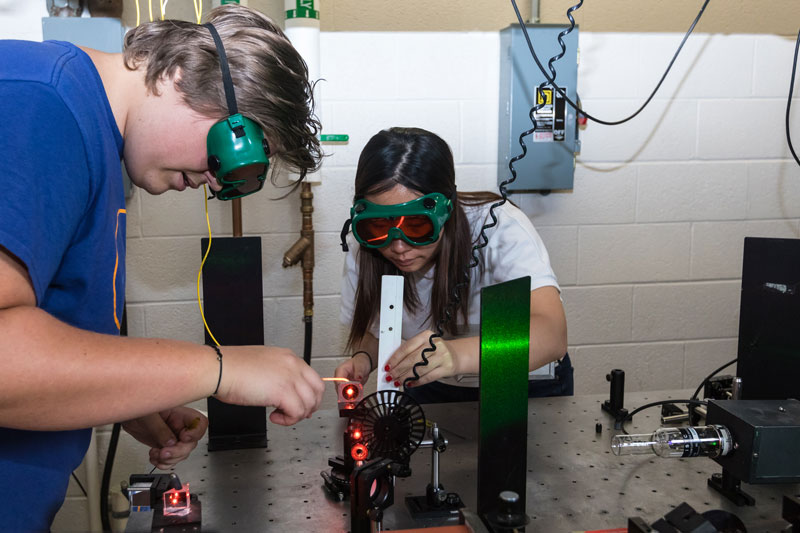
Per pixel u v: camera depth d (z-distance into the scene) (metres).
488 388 0.71
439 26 2.12
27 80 0.68
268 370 0.76
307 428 1.24
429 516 0.92
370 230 1.23
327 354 2.25
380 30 2.10
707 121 2.29
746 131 2.31
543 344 1.16
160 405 0.69
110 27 1.83
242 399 0.75
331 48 2.08
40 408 0.63
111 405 0.66
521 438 0.77
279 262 2.17
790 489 0.97
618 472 1.04
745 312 1.11
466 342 1.17
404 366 1.05
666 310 2.38
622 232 2.31
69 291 0.82
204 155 0.82
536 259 1.34
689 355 2.41
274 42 0.83
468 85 2.16
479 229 1.40
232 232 2.10
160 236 2.10
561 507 0.93
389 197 1.19
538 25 2.05
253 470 1.07
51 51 0.73
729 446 0.85
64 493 0.87
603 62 2.21
